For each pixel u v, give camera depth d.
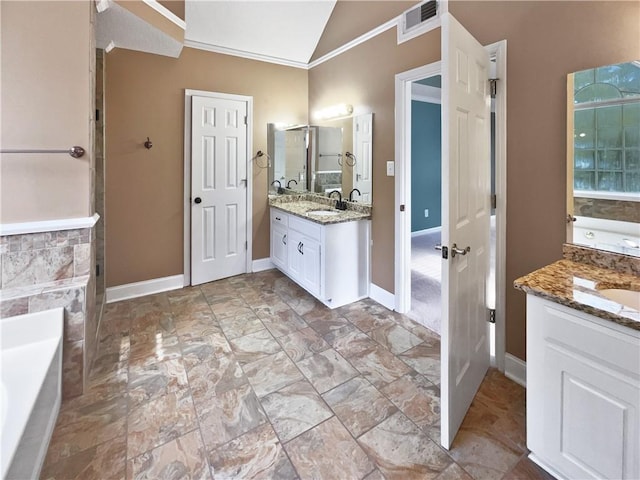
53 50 1.84
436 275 4.13
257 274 4.04
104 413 1.80
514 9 1.94
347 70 3.43
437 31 2.48
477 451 1.56
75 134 1.92
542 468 1.45
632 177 1.54
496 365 2.20
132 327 2.75
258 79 3.87
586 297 1.27
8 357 1.67
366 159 3.24
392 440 1.63
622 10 1.54
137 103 3.24
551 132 1.82
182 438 1.64
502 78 2.00
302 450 1.57
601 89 1.62
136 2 2.38
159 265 3.50
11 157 1.79
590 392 1.23
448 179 1.48
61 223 1.91
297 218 3.43
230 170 3.81
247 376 2.12
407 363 2.26
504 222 2.06
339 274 3.12
